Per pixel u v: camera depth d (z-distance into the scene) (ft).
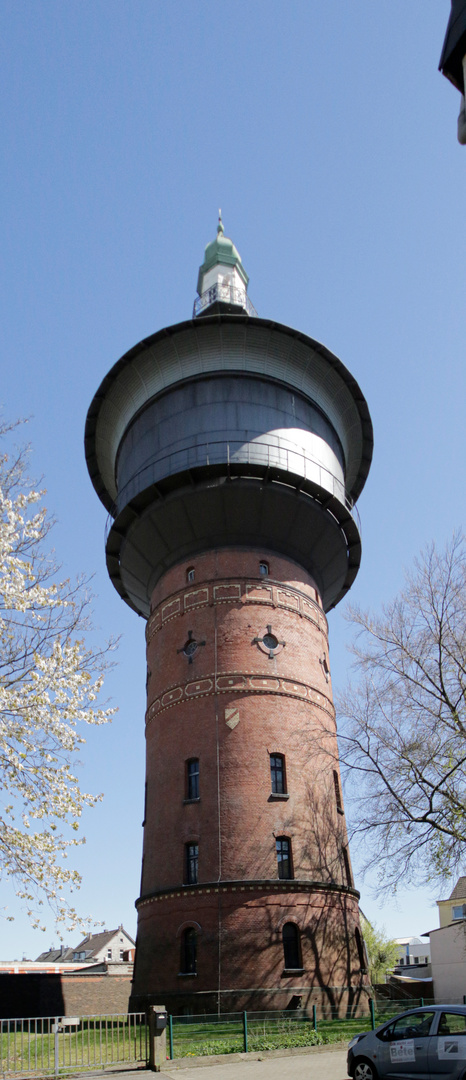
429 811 76.74
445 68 24.26
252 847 87.45
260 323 106.32
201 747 94.02
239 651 98.07
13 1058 63.21
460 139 23.22
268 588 102.78
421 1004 96.53
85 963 252.83
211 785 91.45
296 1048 69.77
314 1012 77.00
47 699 52.44
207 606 101.30
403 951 270.46
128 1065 60.59
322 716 101.40
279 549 106.42
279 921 84.53
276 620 101.55
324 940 86.94
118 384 113.80
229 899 84.64
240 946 82.12
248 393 105.40
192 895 86.22
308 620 105.60
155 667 105.60
